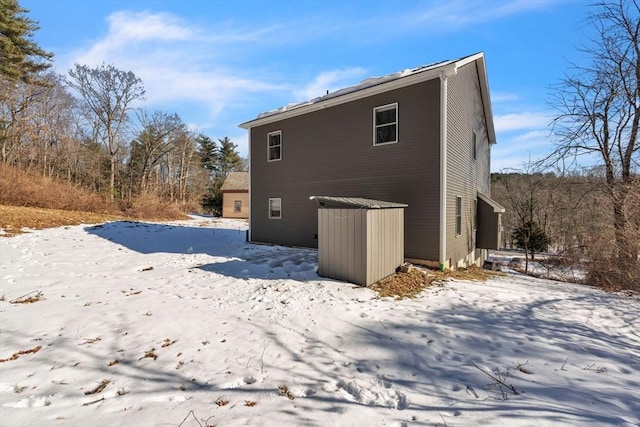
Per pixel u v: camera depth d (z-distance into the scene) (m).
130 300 5.36
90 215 16.97
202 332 4.09
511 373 3.25
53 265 7.81
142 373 3.11
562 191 16.05
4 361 3.29
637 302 6.36
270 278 6.77
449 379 3.12
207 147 47.56
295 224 11.46
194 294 5.73
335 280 6.52
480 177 13.59
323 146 10.52
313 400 2.70
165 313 4.75
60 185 18.95
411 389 2.92
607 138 12.18
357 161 9.65
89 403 2.60
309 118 10.91
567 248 11.91
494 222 12.44
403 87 8.63
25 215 13.52
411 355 3.61
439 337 4.09
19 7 24.38
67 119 30.66
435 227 8.16
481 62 11.32
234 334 4.04
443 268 8.06
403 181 8.68
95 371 3.13
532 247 16.50
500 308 5.38
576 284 9.41
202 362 3.34
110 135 28.16
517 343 4.01
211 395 2.74
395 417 2.45
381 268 6.58
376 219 6.41
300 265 7.97
